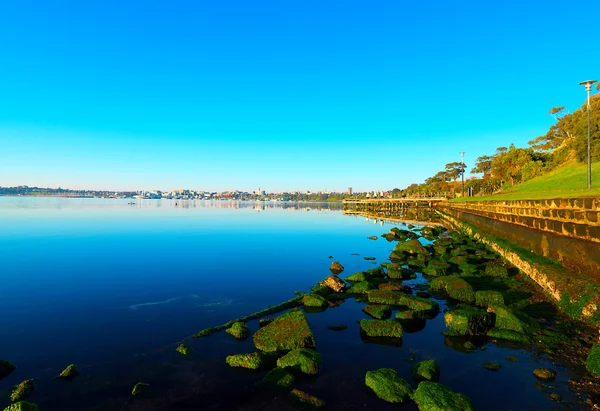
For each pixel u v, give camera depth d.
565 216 17.84
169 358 11.75
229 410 8.99
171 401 9.39
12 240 41.28
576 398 8.95
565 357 10.88
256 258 31.36
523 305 15.57
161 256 32.19
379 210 110.44
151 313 16.47
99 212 96.31
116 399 9.49
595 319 12.44
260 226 62.75
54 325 14.89
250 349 12.34
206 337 13.41
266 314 16.05
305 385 10.02
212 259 30.80
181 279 23.31
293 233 51.75
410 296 16.91
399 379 9.70
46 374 10.81
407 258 29.38
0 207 113.94
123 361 11.58
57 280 22.86
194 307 17.41
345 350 12.27
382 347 12.46
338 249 36.69
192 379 10.41
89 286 21.39
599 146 47.69
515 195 43.44
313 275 24.67
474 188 109.88
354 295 18.72
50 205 135.50
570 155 66.94
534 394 9.23
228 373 10.71
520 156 78.12
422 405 8.66
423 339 13.00
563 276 15.56
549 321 13.70
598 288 13.03
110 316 16.03
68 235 46.34
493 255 27.97
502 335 12.44
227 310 16.95
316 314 15.98
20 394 9.59
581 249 15.47
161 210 115.50
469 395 9.31
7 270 25.83
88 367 11.20
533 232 21.75
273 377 10.16
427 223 66.06
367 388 9.78
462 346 12.22
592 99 50.94
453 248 32.00
